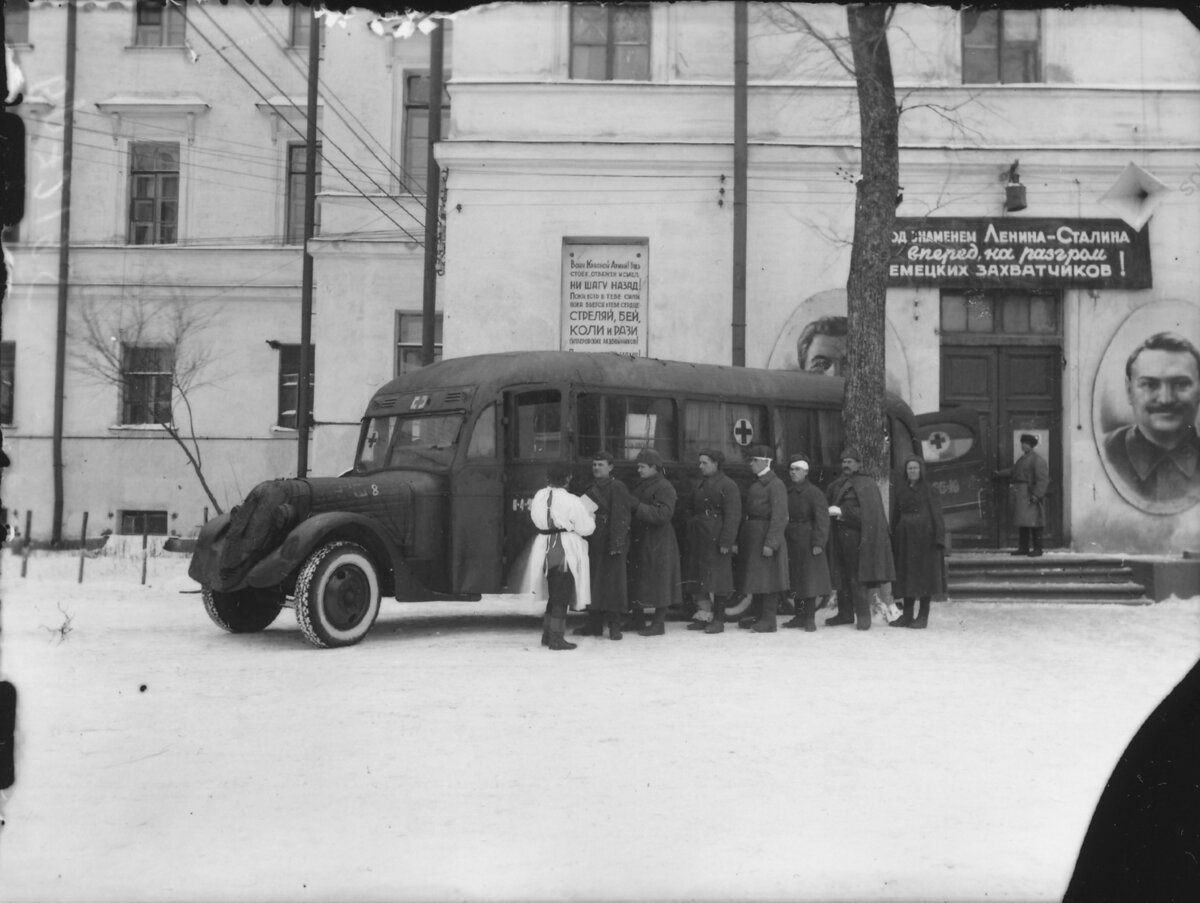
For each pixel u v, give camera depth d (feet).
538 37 57.11
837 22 53.52
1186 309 55.88
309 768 19.38
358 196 68.85
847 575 39.63
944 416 52.54
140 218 82.38
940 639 36.50
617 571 35.99
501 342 56.80
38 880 13.74
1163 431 55.72
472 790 18.06
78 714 23.54
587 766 19.58
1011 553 52.13
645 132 56.95
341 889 13.44
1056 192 56.29
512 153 56.70
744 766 19.63
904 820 16.52
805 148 56.44
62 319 80.12
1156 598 47.85
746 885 13.62
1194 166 56.08
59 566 58.65
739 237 55.83
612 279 57.26
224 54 81.46
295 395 81.20
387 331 68.23
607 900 13.01
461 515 37.40
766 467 38.01
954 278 55.93
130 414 81.71
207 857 14.73
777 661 31.40
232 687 26.99
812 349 56.39
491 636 37.32
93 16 81.05
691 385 42.19
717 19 56.85
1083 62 56.54
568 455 38.93
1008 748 21.07
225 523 37.27
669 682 27.84
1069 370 56.03
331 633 34.06
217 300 81.41
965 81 57.31
